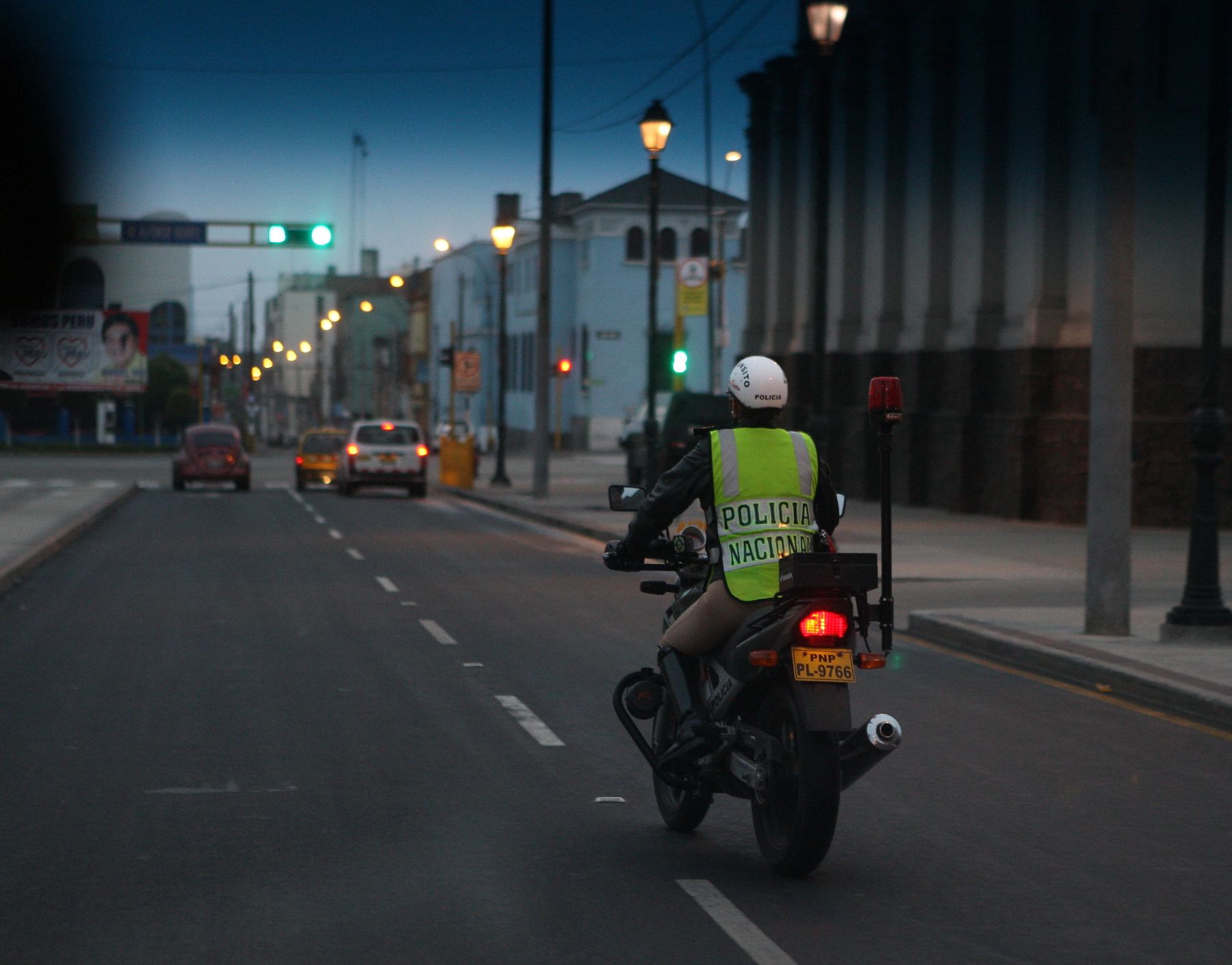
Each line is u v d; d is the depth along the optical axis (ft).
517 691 43.09
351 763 33.65
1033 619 56.39
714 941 21.91
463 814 29.27
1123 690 43.96
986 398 118.52
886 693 43.98
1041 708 41.60
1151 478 102.32
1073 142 109.81
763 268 159.63
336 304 593.83
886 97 133.49
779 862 25.03
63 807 29.53
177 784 31.50
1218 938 22.38
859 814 29.96
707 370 309.22
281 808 29.60
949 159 125.80
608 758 34.45
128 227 158.20
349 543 97.30
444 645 52.11
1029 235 113.80
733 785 26.23
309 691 42.83
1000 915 23.39
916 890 24.68
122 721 38.27
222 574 76.18
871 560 24.06
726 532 25.55
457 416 388.57
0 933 21.93
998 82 117.80
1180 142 101.24
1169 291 102.01
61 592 67.72
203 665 47.16
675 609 27.68
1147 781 32.96
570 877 25.16
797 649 23.99
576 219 322.14
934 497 124.47
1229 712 39.27
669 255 309.83
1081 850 27.32
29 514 114.42
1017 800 31.14
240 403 452.76
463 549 93.04
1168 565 78.84
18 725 37.65
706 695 26.37
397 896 23.94
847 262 140.77
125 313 307.58
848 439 140.15
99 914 22.84
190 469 165.27
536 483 136.36
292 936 21.91
